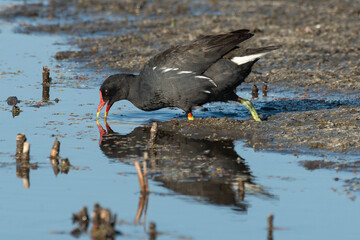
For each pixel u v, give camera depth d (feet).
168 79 45.96
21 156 39.68
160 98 47.11
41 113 51.49
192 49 45.80
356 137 42.63
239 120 48.29
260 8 97.81
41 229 28.76
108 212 28.37
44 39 83.20
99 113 50.88
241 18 90.63
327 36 77.56
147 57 72.38
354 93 57.41
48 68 66.08
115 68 68.85
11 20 94.89
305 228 28.50
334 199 32.01
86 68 68.80
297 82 61.41
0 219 29.76
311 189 33.50
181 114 52.39
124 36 82.64
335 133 43.83
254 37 77.61
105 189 33.78
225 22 88.28
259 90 59.62
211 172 36.60
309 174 36.01
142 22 92.17
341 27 81.92
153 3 105.81
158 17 95.61
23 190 33.68
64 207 31.24
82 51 75.87
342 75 62.69
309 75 63.10
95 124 48.65
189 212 30.48
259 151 40.91
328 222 29.19
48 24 92.48
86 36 84.84
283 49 72.02
